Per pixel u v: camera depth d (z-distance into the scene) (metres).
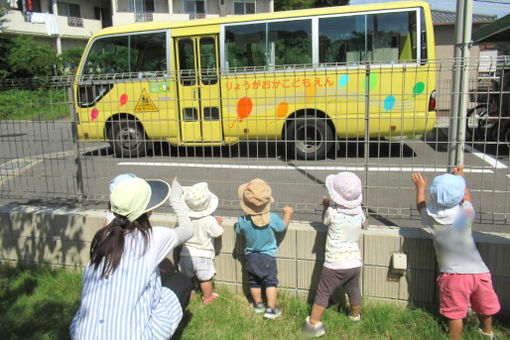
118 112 5.00
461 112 3.18
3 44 23.28
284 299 3.29
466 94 3.16
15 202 4.49
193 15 28.86
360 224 2.95
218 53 7.73
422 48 7.04
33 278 3.68
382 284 3.14
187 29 7.72
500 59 3.08
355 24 7.20
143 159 5.66
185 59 7.88
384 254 3.08
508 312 2.95
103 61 8.14
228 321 3.04
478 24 15.12
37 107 4.00
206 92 6.96
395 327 2.89
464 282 2.64
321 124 6.35
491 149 6.58
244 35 7.57
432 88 6.07
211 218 3.23
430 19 7.00
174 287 2.65
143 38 7.93
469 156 6.32
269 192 3.03
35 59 23.75
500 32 9.91
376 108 6.13
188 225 2.79
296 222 3.37
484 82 3.44
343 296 3.21
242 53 7.61
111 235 2.22
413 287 3.07
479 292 2.66
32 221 3.89
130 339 2.11
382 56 7.17
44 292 3.49
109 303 2.14
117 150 4.77
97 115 4.46
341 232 2.91
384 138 6.26
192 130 5.30
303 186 5.32
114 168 6.38
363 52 7.22
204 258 3.23
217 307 3.21
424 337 2.79
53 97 3.92
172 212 4.13
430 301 3.05
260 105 6.28
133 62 8.03
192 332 2.92
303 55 7.40
